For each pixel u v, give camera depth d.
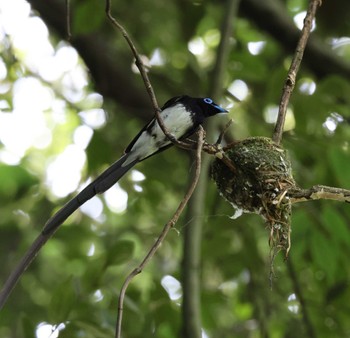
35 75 15.43
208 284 14.37
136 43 15.55
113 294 11.10
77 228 14.06
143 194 14.70
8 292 7.71
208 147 8.12
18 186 14.52
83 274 10.94
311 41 14.62
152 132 9.62
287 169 8.37
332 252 11.88
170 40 15.64
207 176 11.01
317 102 12.55
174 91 14.70
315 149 12.62
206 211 13.16
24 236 14.99
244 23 16.02
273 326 13.59
